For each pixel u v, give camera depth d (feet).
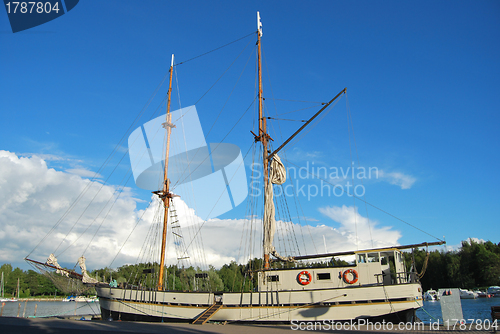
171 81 174.19
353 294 98.02
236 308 106.52
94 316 151.94
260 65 148.05
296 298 101.91
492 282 328.70
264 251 120.26
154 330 73.05
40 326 74.79
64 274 138.31
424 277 372.17
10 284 487.61
